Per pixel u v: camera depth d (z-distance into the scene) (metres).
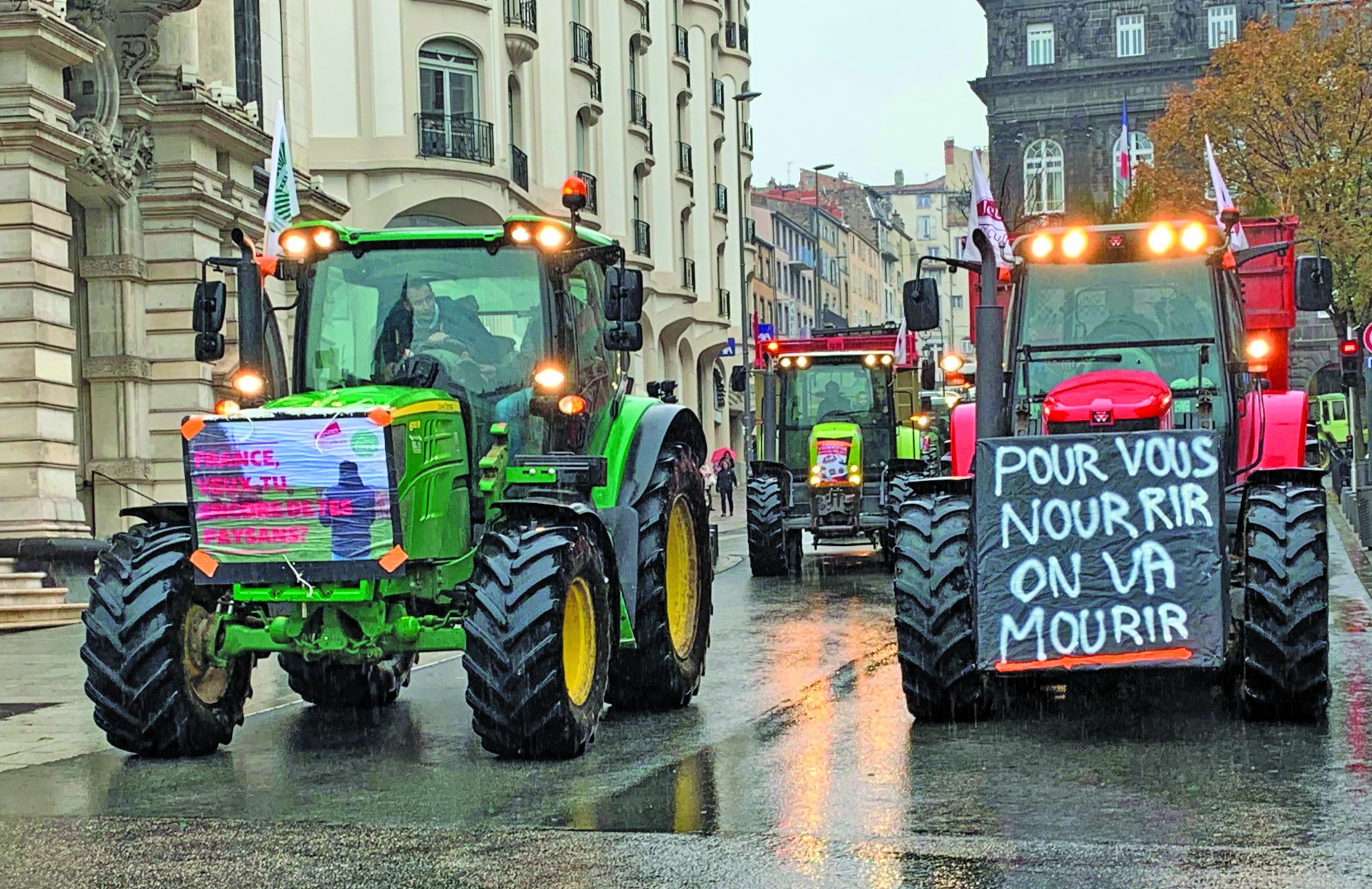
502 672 9.02
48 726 11.24
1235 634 10.27
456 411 9.84
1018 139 86.38
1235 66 46.34
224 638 9.78
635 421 11.15
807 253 114.06
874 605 18.92
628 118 51.09
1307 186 44.62
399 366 10.20
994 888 6.30
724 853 6.95
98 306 24.59
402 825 7.69
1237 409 11.02
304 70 33.47
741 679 12.79
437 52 36.47
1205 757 8.80
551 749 9.20
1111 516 9.52
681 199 57.03
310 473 9.13
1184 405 10.95
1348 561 22.36
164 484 25.25
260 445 9.18
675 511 11.49
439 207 36.62
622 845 7.13
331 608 9.59
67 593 20.23
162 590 9.54
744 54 68.44
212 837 7.55
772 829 7.37
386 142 35.25
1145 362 11.09
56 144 21.03
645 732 10.27
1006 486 9.62
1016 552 9.58
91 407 24.59
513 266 10.31
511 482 10.00
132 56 24.48
